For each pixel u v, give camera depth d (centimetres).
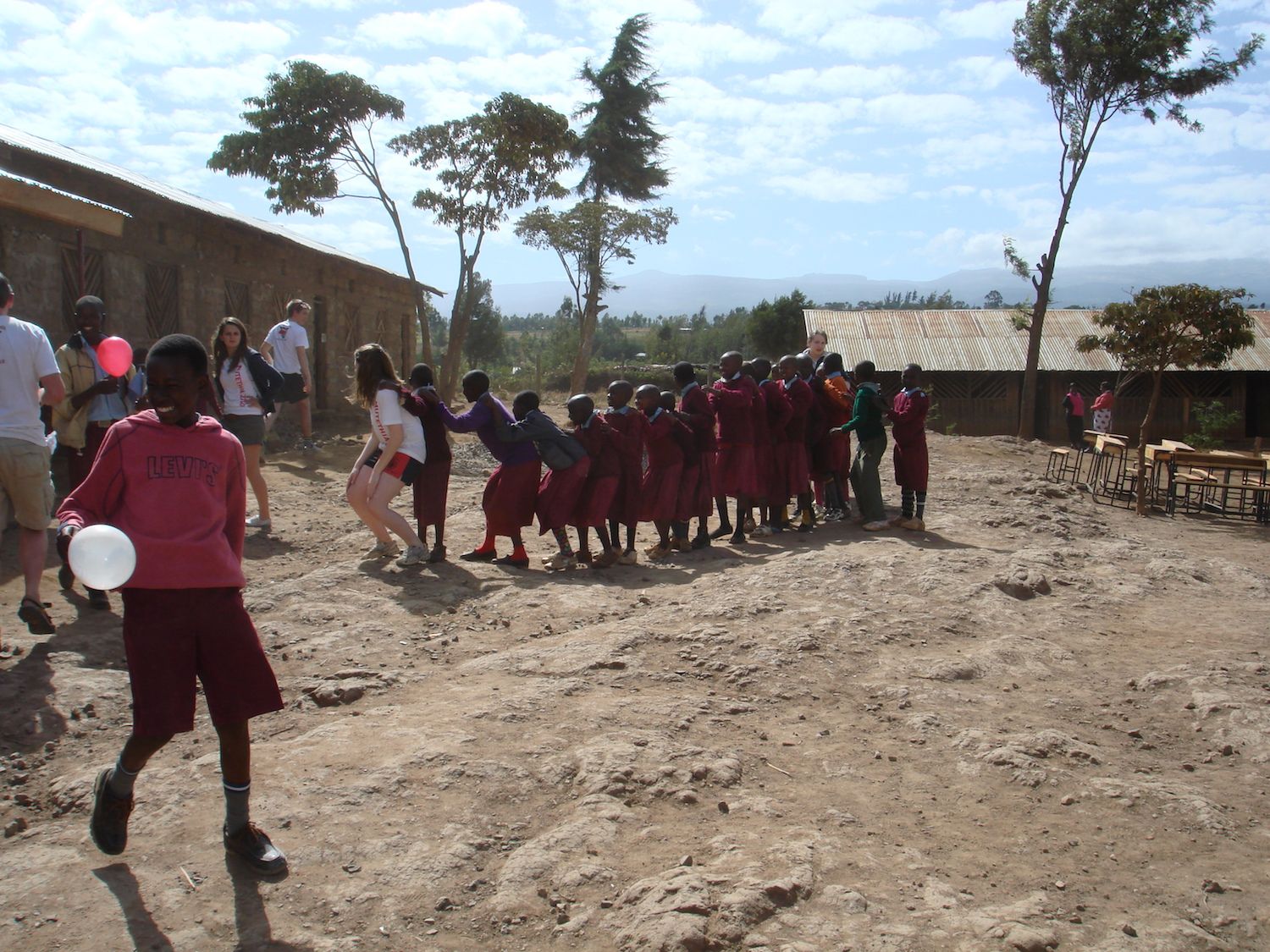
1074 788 423
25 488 552
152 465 333
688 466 897
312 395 2095
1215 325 1416
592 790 401
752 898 319
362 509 788
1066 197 2698
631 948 300
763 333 5338
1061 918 323
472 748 436
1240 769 454
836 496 1052
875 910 323
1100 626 686
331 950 300
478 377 825
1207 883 347
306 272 2030
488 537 843
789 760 450
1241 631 675
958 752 461
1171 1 2395
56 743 461
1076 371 3088
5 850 362
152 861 349
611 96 3838
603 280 3203
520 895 330
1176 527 1300
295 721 490
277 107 2186
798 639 593
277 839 361
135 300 1418
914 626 642
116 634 609
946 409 3189
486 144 2370
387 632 628
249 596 697
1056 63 2525
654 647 590
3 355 539
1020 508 1195
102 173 1230
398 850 355
